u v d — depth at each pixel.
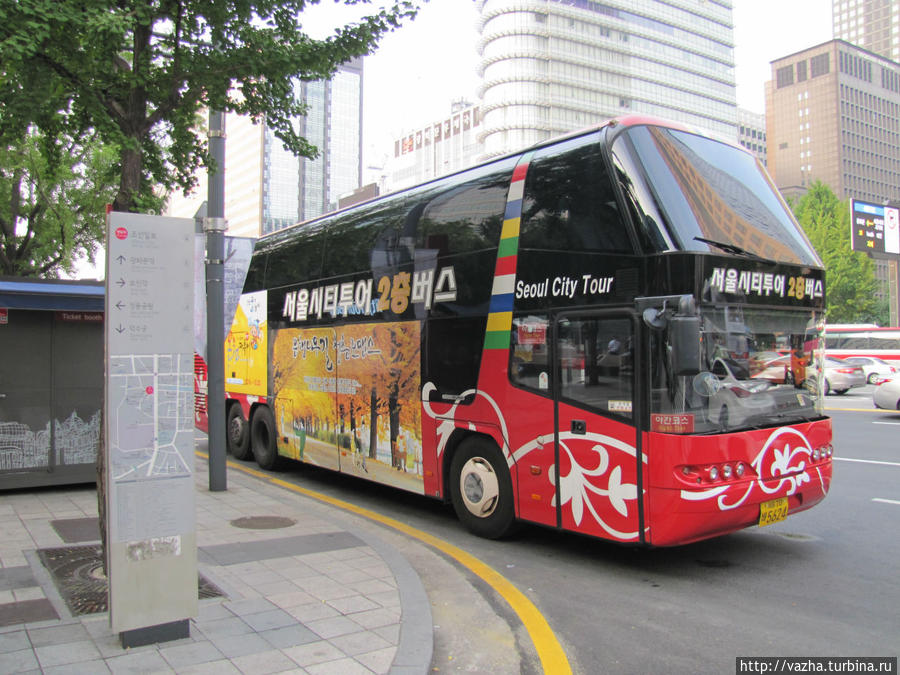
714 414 5.46
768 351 5.99
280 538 6.52
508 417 6.61
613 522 5.66
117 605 3.87
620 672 4.09
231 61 5.35
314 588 5.08
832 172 136.62
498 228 6.89
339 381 9.16
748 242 5.98
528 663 4.22
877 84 144.00
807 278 6.44
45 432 8.41
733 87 119.75
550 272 6.27
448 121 144.00
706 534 5.45
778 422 5.97
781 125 146.12
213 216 8.83
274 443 10.88
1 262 18.64
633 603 5.26
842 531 7.23
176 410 4.08
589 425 5.85
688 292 5.35
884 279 107.00
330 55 5.70
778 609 5.09
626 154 5.83
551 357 6.21
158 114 5.40
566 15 99.69
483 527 7.00
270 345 11.02
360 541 6.42
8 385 8.26
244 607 4.67
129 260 3.99
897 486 9.34
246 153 131.75
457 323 7.27
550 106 98.31
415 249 7.95
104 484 5.04
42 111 5.39
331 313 9.38
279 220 129.88
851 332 35.81
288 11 5.75
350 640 4.12
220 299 8.88
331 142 138.25
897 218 37.81
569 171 6.22
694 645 4.47
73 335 8.59
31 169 16.17
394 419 8.13
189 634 4.16
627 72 104.94
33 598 4.68
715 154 6.46
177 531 4.05
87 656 3.82
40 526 6.74
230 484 9.55
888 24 185.25
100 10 4.52
